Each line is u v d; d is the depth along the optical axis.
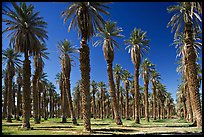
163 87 81.62
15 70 45.19
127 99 59.09
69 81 41.09
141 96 86.19
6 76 51.16
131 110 95.50
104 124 37.28
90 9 24.11
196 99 24.36
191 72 24.52
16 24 27.27
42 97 68.56
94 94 79.31
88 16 23.34
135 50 39.22
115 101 34.59
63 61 41.00
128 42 39.94
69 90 40.94
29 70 27.39
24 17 27.11
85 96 22.42
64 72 40.88
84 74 22.64
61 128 27.81
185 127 30.11
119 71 56.84
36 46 27.91
